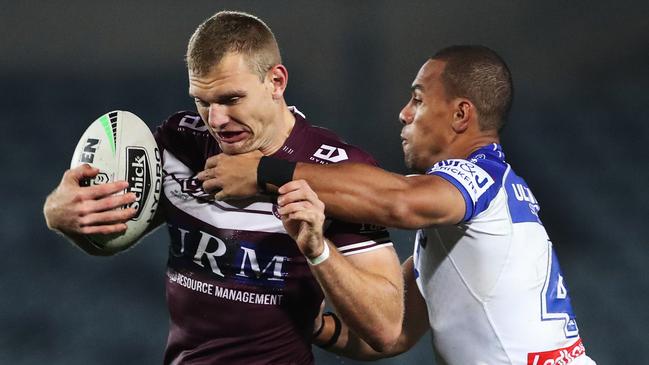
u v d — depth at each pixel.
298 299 8.37
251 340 8.41
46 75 36.88
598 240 28.67
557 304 9.06
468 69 9.13
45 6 36.66
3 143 34.41
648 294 24.86
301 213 7.20
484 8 36.19
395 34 36.03
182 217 8.48
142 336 22.02
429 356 20.62
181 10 36.69
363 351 10.01
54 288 23.78
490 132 9.28
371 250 8.12
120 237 8.15
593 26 36.91
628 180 33.34
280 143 8.28
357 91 35.84
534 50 36.97
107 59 36.94
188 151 8.63
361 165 7.82
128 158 8.09
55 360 21.00
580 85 37.19
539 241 8.94
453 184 8.08
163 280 24.27
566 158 34.59
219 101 7.73
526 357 8.74
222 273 8.32
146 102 36.53
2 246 26.09
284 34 36.03
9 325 22.09
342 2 35.97
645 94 36.91
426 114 9.30
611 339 22.84
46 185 32.16
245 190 7.77
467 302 8.77
